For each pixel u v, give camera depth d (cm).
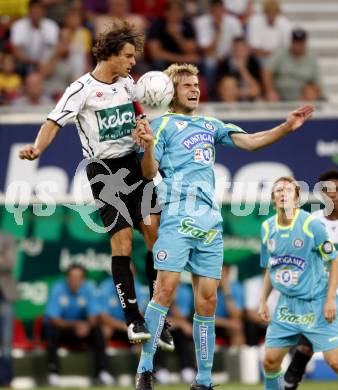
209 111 5619
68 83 5956
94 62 6056
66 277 5319
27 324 5291
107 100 3023
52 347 5153
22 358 5212
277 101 6016
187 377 5125
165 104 3114
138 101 3100
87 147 3073
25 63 6009
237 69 6038
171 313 5175
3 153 5403
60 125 2977
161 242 3072
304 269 3528
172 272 3052
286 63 6056
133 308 3031
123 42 3009
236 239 5356
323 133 5534
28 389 4912
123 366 5281
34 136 5444
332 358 3491
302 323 3531
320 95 6022
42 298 5309
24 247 5319
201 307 3133
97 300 5250
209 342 3161
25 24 6044
